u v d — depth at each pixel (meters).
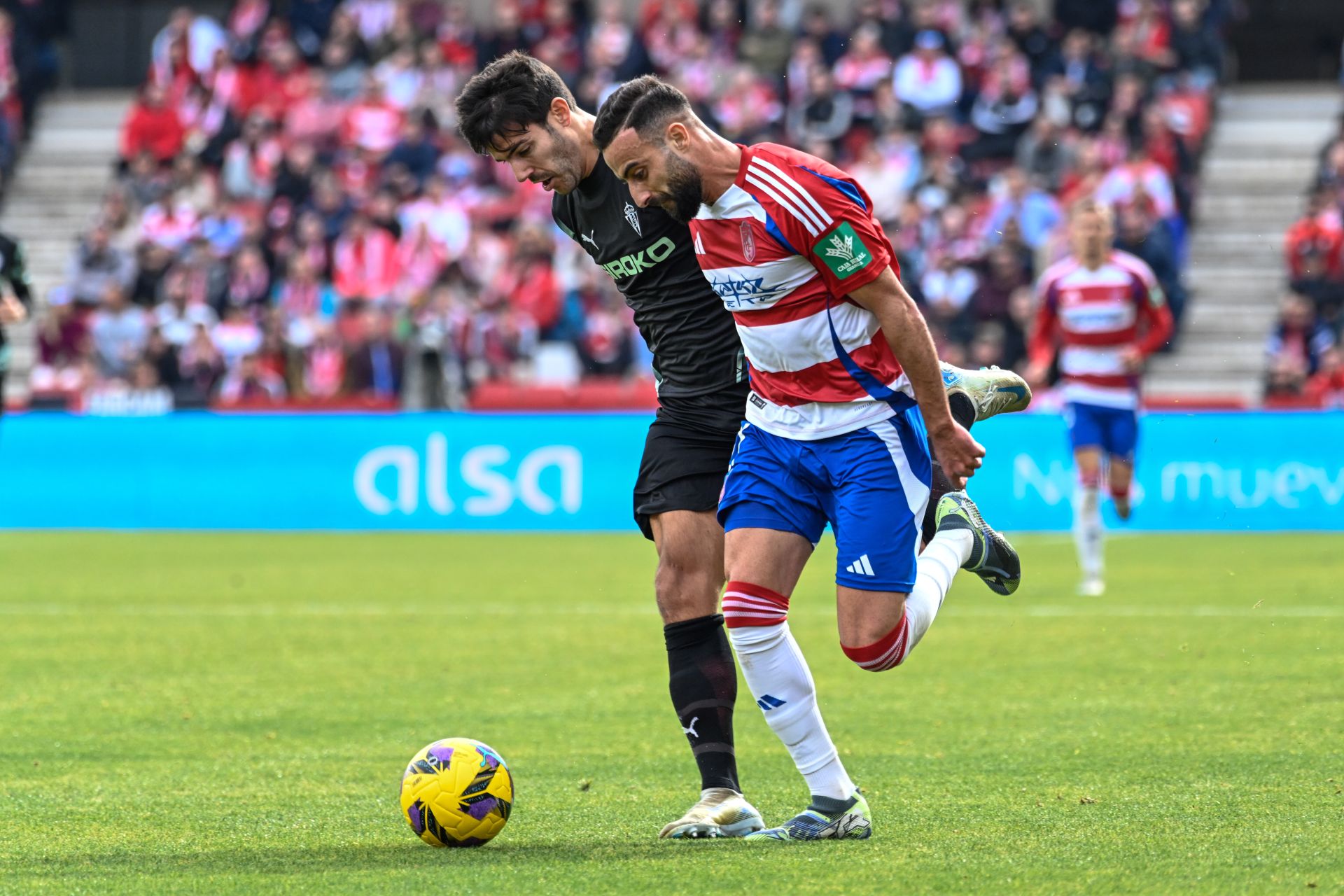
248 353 63.94
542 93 15.66
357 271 66.94
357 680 25.23
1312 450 51.84
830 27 71.12
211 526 57.84
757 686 14.66
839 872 13.12
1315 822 14.91
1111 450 37.62
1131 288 36.94
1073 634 29.81
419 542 52.09
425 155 70.50
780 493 14.67
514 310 63.25
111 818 15.85
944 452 14.30
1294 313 59.66
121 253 69.75
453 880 13.05
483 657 27.59
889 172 64.94
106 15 90.56
